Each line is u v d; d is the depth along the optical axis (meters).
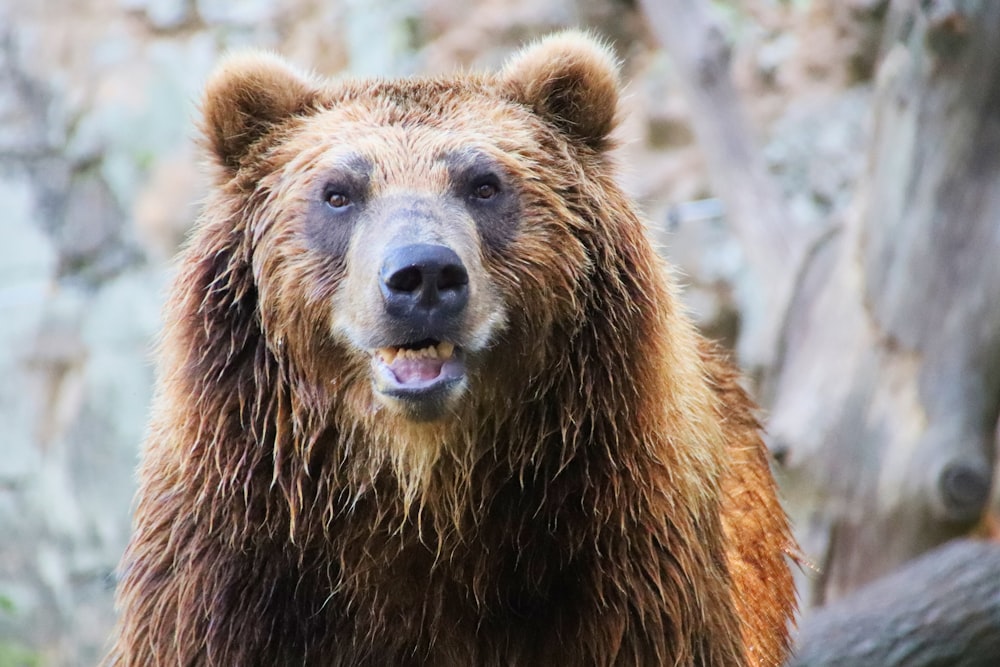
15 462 24.98
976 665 10.77
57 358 24.95
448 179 8.31
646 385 8.34
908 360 13.93
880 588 11.33
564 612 8.29
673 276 9.16
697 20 16.91
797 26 23.23
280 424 8.30
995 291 13.59
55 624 23.97
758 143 17.20
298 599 8.28
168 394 8.48
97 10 25.83
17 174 25.77
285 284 8.34
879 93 14.28
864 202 14.48
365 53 23.78
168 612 8.19
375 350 8.03
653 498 8.24
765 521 10.15
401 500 8.33
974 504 13.58
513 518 8.34
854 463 14.13
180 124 25.05
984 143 13.48
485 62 23.44
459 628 8.41
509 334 8.34
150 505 8.43
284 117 8.99
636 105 22.98
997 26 13.09
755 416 11.30
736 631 8.50
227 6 25.16
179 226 24.27
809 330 14.98
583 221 8.56
